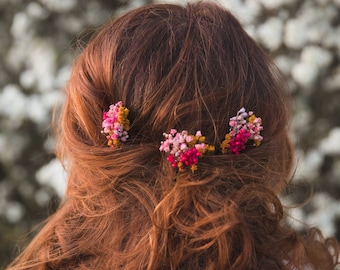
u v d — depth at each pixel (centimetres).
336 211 134
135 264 59
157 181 61
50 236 65
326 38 131
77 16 149
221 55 62
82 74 64
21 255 72
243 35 65
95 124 62
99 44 64
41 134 155
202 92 61
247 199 61
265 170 62
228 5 125
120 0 146
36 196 156
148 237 60
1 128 154
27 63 154
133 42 62
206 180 59
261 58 65
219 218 59
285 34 130
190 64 61
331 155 137
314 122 138
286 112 66
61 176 135
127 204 61
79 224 63
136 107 61
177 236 59
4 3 153
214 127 60
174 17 64
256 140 61
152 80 60
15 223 155
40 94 148
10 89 146
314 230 72
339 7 134
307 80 128
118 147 61
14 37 156
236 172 60
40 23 149
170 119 60
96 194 62
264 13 134
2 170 163
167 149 59
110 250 60
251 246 59
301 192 135
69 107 65
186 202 59
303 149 134
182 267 59
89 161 62
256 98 62
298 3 133
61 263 62
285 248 62
